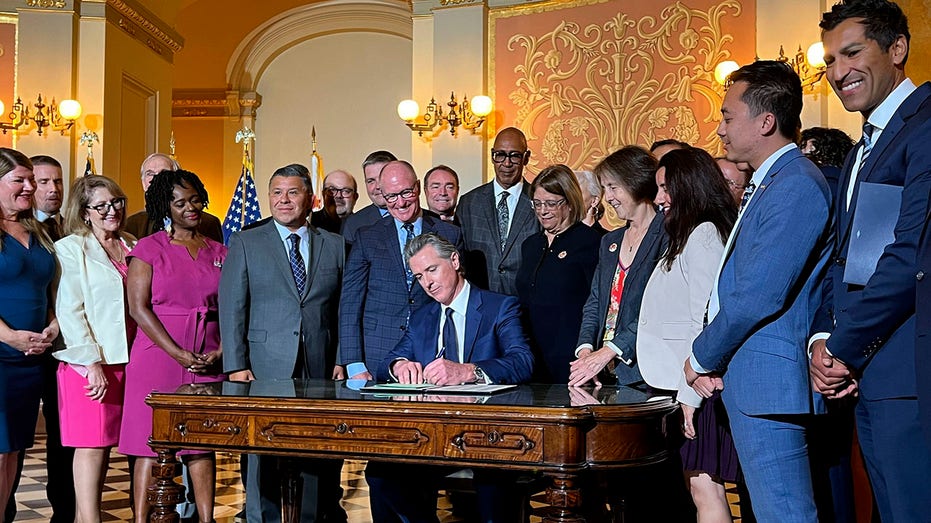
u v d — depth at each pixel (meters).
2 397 3.87
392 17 12.91
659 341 3.14
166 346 4.04
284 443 2.98
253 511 4.17
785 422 2.60
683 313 3.09
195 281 4.21
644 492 3.56
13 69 9.33
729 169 4.35
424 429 2.82
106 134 9.45
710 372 2.70
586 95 8.73
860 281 2.37
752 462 2.61
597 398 2.97
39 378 4.04
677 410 3.19
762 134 2.66
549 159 8.89
